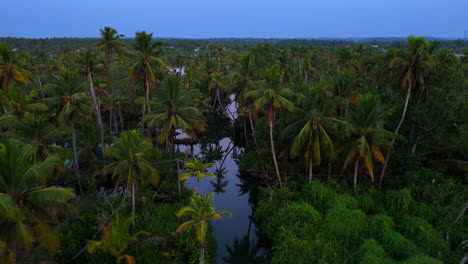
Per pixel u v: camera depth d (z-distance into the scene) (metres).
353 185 28.98
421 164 30.06
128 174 21.53
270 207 26.38
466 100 28.38
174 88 27.64
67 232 21.73
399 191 25.20
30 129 23.41
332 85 34.09
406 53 26.53
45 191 13.53
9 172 13.14
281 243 21.38
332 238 21.14
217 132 60.47
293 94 28.00
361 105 25.25
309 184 27.66
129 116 56.78
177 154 41.25
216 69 75.31
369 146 25.52
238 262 23.14
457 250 19.81
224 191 35.31
